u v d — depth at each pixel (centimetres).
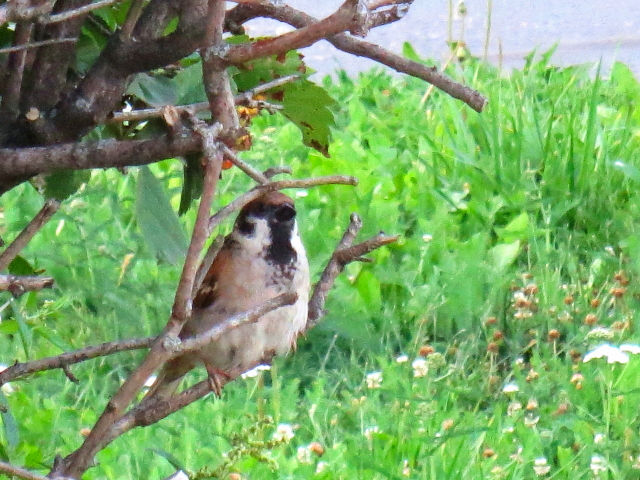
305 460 776
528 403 849
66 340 930
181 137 276
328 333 966
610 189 1195
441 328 994
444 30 1895
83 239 1016
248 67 375
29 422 771
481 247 1053
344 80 1605
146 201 340
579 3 2016
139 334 964
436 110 1394
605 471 768
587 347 944
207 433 802
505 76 1573
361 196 1221
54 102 322
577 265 1091
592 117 1219
